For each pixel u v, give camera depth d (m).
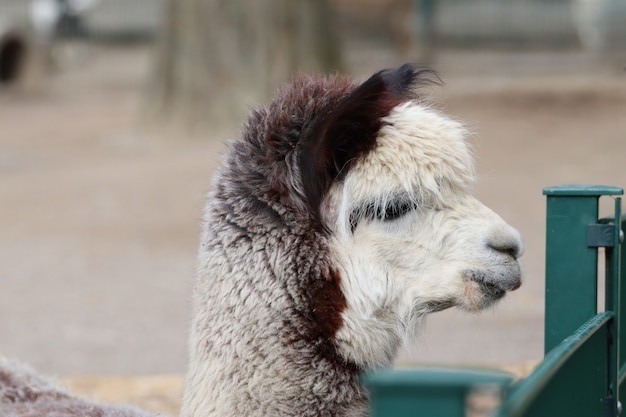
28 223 47.50
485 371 6.42
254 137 12.22
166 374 25.38
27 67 97.88
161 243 43.38
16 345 28.41
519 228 41.28
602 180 48.22
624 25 102.44
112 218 47.84
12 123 77.81
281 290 11.60
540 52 102.25
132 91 94.94
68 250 42.28
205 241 12.27
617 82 78.12
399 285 11.91
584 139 57.22
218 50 63.31
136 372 25.50
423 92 13.90
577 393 10.30
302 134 11.90
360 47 90.50
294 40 62.59
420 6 87.25
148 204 49.84
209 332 11.95
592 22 103.25
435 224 11.95
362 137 11.85
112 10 115.12
